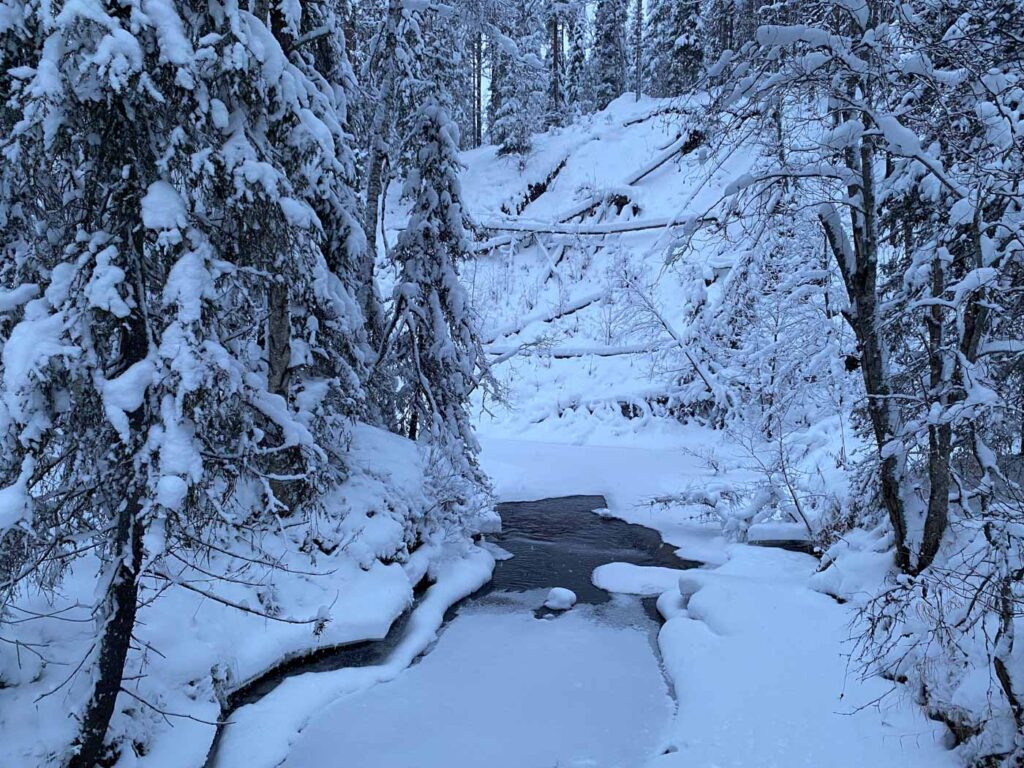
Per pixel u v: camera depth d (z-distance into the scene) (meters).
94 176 4.50
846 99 6.40
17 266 4.77
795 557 10.41
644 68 38.88
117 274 4.23
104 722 4.64
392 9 11.80
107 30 4.03
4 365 3.99
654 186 29.19
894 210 8.27
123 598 4.57
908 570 7.04
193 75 4.32
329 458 9.79
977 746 4.67
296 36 8.50
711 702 6.45
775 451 13.22
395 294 12.41
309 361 9.08
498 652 8.23
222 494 5.15
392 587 8.92
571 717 6.63
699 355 20.28
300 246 5.83
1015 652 4.91
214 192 5.02
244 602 7.19
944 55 6.07
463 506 12.14
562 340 25.20
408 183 12.37
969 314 6.36
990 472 5.72
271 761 5.84
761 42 6.49
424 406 13.09
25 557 4.34
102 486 4.46
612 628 9.01
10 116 4.36
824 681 6.25
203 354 4.44
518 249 29.86
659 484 16.55
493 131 33.22
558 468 18.20
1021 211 5.82
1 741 4.47
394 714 6.69
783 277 16.62
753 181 7.25
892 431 7.13
